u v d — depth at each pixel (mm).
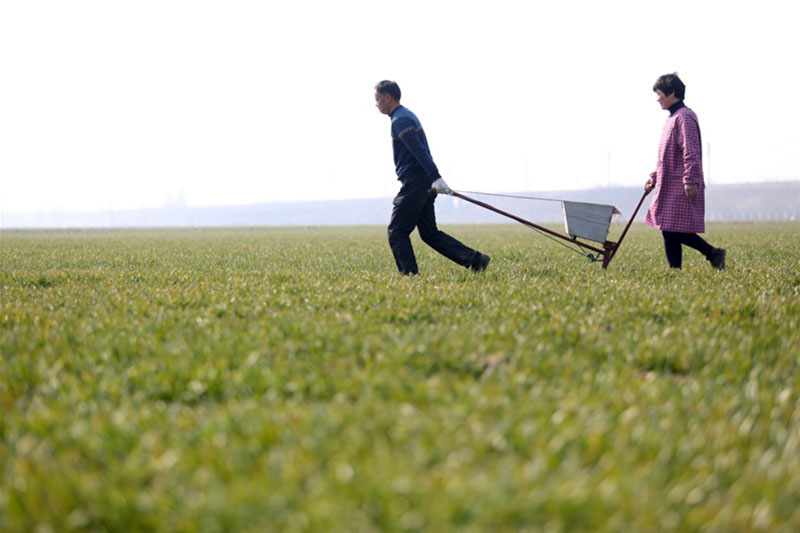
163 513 2646
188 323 6109
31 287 9664
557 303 7172
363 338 5293
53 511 2727
